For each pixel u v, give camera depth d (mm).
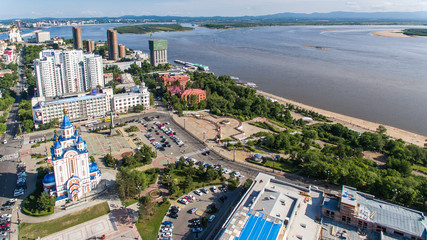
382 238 160250
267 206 177000
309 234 164125
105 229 187375
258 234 152250
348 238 163125
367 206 176875
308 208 185375
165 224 192125
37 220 194875
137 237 181250
